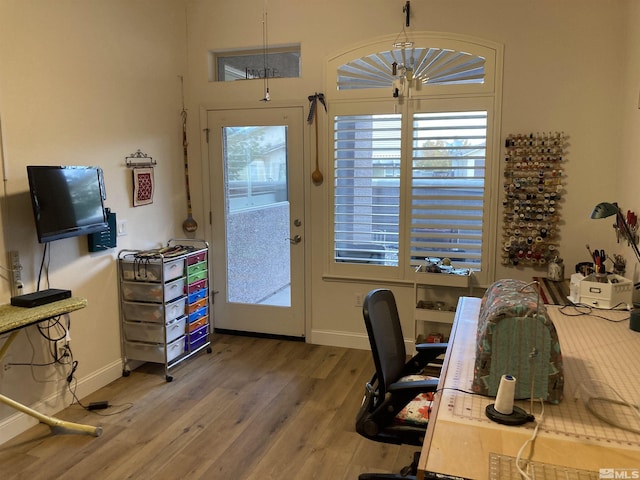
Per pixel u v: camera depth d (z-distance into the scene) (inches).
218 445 107.3
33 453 104.3
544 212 139.3
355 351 161.5
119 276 139.7
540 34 135.3
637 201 112.1
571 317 95.3
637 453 50.5
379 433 77.7
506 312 60.7
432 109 145.9
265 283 171.9
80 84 124.7
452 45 142.6
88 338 130.6
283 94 160.2
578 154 135.8
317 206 161.6
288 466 99.7
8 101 106.3
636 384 65.5
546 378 59.9
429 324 153.7
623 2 127.6
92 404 123.3
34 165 111.3
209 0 163.6
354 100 152.8
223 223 172.4
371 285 159.6
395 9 146.5
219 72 170.4
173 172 163.8
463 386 65.5
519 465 48.7
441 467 48.7
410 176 150.2
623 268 117.6
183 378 141.5
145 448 106.1
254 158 166.6
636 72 115.6
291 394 131.1
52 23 116.3
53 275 119.0
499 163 142.6
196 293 152.9
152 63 151.3
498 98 140.3
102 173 130.6
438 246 150.4
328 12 152.7
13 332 101.5
